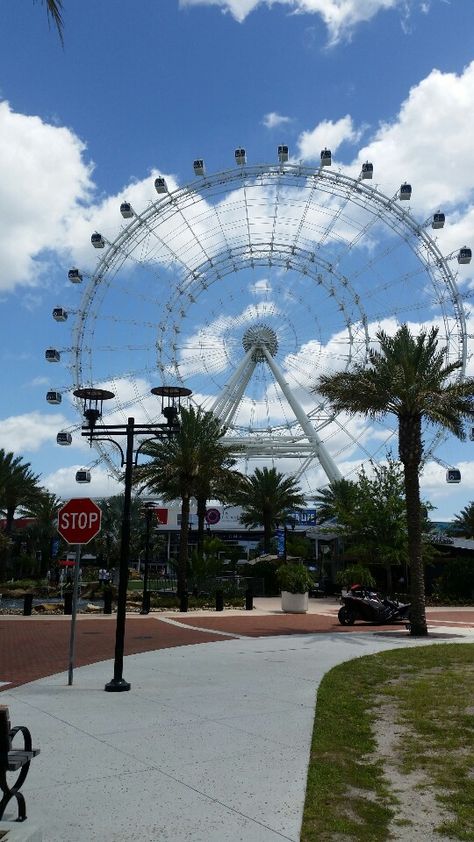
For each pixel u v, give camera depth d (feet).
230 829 16.21
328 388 72.02
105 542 191.21
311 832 16.08
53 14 18.62
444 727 26.35
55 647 55.11
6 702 31.14
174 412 38.73
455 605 126.11
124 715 28.17
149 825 16.39
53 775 20.07
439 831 16.34
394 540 122.31
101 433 39.27
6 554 184.65
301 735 24.93
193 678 37.86
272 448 166.09
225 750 22.82
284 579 101.30
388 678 37.78
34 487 197.16
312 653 49.11
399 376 67.56
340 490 155.12
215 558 132.87
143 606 96.02
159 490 120.37
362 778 20.11
